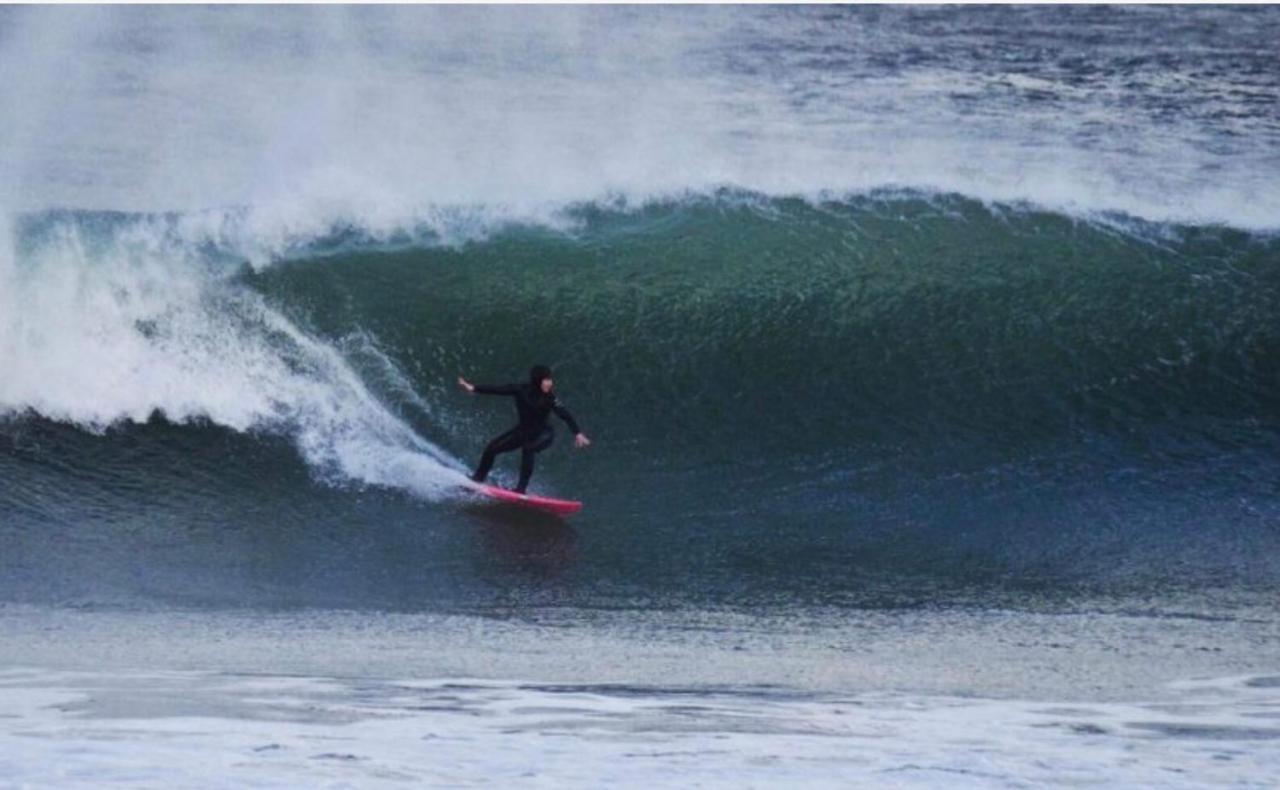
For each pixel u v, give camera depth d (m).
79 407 53.50
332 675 33.59
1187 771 24.61
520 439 49.56
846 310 61.34
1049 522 49.38
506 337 58.91
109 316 56.16
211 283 58.59
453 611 40.78
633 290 61.66
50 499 49.19
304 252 61.00
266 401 54.34
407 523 48.12
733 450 54.22
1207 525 49.31
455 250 62.47
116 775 21.91
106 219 60.06
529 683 33.19
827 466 53.31
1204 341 60.19
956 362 59.06
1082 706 31.77
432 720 28.02
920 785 23.08
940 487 51.94
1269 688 34.03
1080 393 57.78
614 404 56.44
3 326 55.06
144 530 47.25
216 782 21.67
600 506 50.06
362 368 56.44
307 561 45.06
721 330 60.03
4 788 21.02
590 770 23.53
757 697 32.06
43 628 38.34
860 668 35.72
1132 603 42.28
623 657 36.41
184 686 31.53
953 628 39.69
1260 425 56.38
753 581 43.81
